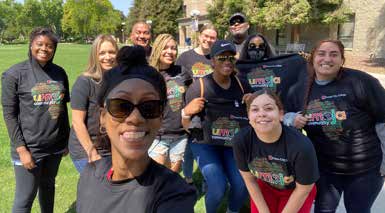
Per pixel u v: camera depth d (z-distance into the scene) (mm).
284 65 3781
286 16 25656
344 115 2826
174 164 4184
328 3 25547
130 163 1454
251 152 2773
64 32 101812
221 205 4266
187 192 1398
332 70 2814
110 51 3014
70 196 4594
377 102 2771
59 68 3350
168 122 4035
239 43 5594
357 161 2857
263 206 2889
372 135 2875
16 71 3113
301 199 2707
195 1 46969
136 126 1423
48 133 3281
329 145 2924
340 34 27703
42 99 3203
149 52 5074
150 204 1397
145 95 1419
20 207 3271
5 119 3137
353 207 2977
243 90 3508
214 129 3492
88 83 2992
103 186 1511
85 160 3092
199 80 3564
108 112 1437
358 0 26328
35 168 3289
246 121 3463
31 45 3113
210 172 3414
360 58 25000
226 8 30156
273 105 2547
